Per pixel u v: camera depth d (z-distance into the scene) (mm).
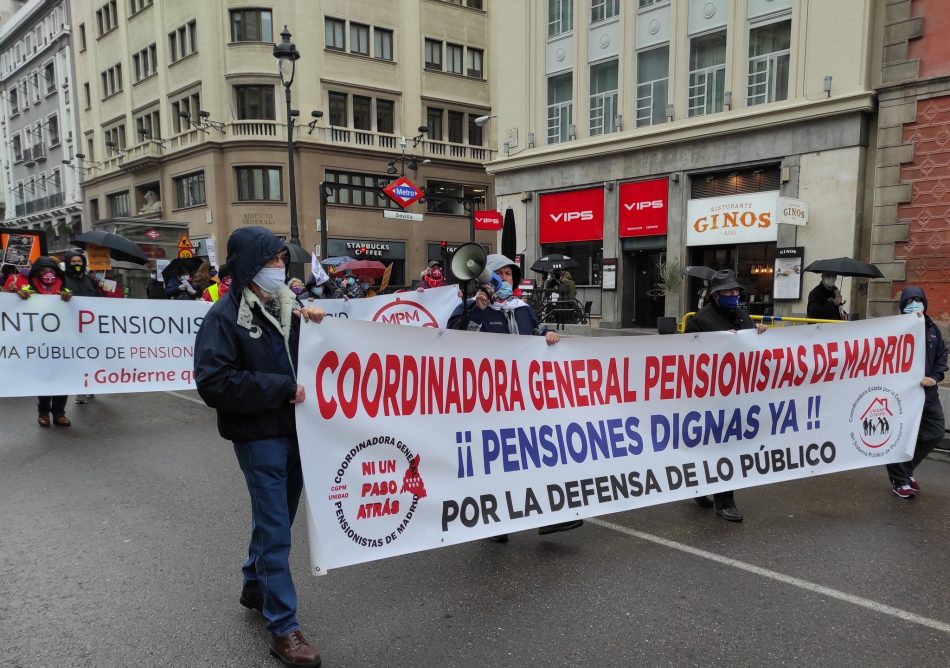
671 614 3123
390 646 2848
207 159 28859
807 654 2789
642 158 17797
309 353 2850
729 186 16469
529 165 20344
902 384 4844
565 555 3818
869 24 13758
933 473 5543
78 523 4270
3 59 47875
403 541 3186
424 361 3248
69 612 3121
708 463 4285
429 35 32062
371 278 21938
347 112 30141
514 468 3600
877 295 12789
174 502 4676
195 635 2922
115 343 7324
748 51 15852
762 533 4160
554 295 17203
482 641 2887
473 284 4402
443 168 32750
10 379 6727
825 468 4656
